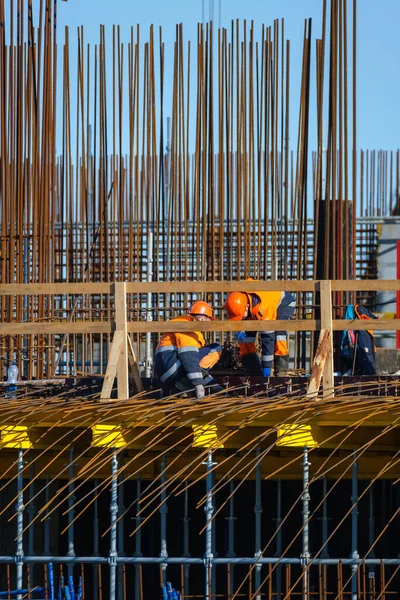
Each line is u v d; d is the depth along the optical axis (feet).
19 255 142.61
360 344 129.80
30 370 140.87
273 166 148.46
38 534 126.21
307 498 94.12
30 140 142.72
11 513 126.72
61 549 129.90
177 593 105.50
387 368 177.27
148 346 157.58
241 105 150.10
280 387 104.58
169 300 158.61
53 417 98.37
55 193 157.89
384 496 126.72
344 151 133.28
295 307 132.67
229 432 91.04
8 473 113.09
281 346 122.62
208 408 91.97
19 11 142.41
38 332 104.01
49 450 110.63
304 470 94.22
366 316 131.23
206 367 112.57
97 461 108.99
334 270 136.36
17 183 143.64
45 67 141.69
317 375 96.12
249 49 148.25
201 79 148.05
